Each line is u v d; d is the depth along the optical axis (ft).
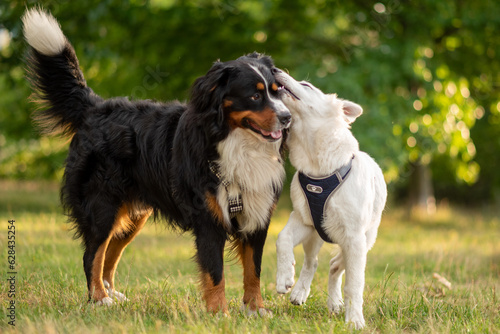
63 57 17.43
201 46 44.70
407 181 66.80
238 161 14.49
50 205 44.32
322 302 16.33
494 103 51.55
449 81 43.19
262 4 39.68
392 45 40.83
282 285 13.60
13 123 49.60
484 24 43.80
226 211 14.64
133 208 17.08
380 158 37.47
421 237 36.65
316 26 46.24
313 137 13.98
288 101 14.34
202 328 12.19
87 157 16.69
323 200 13.75
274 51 45.73
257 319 13.79
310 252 15.17
